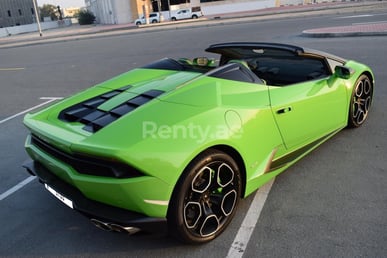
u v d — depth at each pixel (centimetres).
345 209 284
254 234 263
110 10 5944
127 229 221
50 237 282
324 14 2281
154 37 2073
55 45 2364
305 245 247
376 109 491
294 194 312
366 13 2042
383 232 253
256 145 274
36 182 382
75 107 304
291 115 307
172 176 221
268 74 399
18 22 9119
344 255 234
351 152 379
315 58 364
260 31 1689
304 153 343
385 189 307
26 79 1091
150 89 292
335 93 366
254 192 319
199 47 1350
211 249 251
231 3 4997
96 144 219
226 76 283
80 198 244
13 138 536
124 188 215
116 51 1575
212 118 245
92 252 260
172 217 231
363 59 811
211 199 254
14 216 317
